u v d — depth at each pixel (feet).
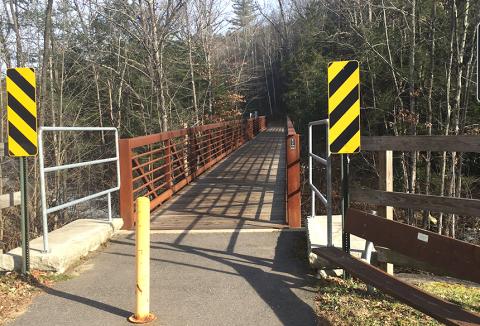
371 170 65.62
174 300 14.62
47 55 59.41
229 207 29.55
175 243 21.21
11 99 16.57
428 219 46.78
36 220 54.70
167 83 79.97
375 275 13.21
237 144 81.51
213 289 15.51
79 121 87.81
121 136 89.35
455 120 46.85
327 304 14.05
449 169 53.11
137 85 88.99
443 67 55.72
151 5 63.98
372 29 62.03
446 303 11.05
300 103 101.04
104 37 79.61
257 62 247.91
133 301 14.62
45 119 77.56
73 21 77.66
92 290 15.56
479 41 12.41
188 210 29.07
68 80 84.07
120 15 69.92
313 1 104.01
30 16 70.54
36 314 13.73
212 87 107.04
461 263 10.88
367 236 14.39
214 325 12.87
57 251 17.30
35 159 53.52
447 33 52.42
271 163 56.44
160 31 67.10
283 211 27.76
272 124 213.87
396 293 11.74
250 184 39.81
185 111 92.38
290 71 117.50
